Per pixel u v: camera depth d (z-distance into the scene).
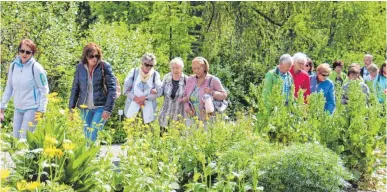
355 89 9.77
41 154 6.31
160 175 7.07
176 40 24.06
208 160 7.47
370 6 26.59
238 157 7.43
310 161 7.71
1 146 6.58
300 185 7.58
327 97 10.44
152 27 23.97
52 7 17.77
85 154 6.46
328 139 9.34
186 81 9.67
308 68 12.14
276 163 7.74
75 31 19.23
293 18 25.91
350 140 9.43
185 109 9.57
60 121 7.54
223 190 6.81
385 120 9.70
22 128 8.80
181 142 8.18
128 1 26.97
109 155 6.66
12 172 6.43
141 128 8.48
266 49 25.70
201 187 6.86
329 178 7.72
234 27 25.88
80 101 9.01
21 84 8.76
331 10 26.67
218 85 9.58
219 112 9.56
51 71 16.44
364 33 27.20
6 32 16.31
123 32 19.70
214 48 24.98
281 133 9.25
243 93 21.94
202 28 26.00
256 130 9.09
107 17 27.09
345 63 25.94
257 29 25.98
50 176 6.14
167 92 9.70
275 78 9.84
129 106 9.91
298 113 9.48
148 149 7.78
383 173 9.67
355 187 9.26
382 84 13.90
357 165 9.38
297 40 26.27
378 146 9.54
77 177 6.42
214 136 8.19
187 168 7.87
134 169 6.68
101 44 17.50
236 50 25.39
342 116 9.62
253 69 23.61
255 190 7.07
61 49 16.95
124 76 15.14
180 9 25.14
